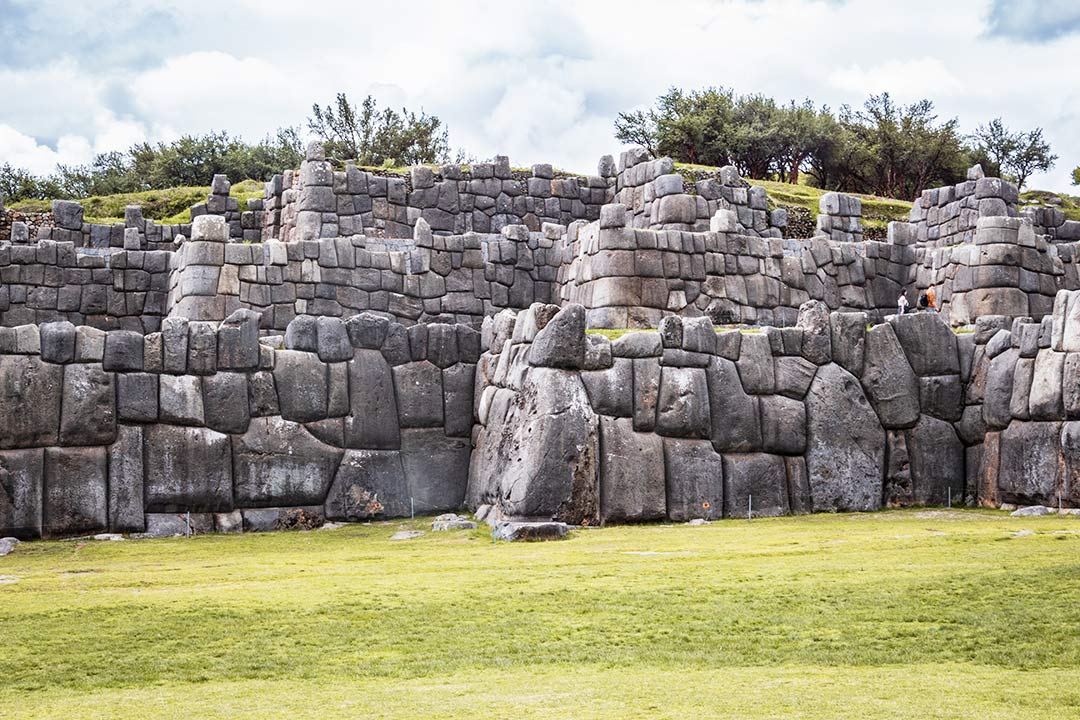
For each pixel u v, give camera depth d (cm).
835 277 3180
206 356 2441
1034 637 1243
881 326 2609
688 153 6800
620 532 2183
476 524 2377
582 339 2359
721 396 2452
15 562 1992
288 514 2448
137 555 2061
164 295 3194
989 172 7619
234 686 1165
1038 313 3162
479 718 995
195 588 1627
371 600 1505
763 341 2512
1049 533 1880
